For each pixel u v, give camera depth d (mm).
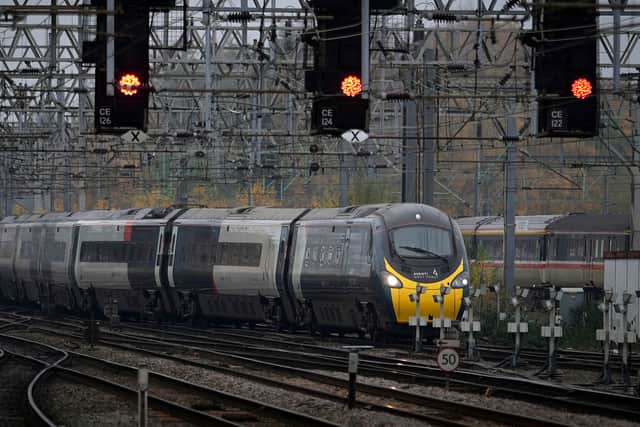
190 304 137750
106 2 69562
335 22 67438
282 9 97438
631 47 111062
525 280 177500
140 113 70750
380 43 108438
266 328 136250
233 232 129375
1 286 186750
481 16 94688
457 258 107938
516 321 88062
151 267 142000
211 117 127062
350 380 65688
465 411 62750
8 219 184250
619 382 78250
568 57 66188
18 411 64625
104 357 99000
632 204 127500
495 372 84688
